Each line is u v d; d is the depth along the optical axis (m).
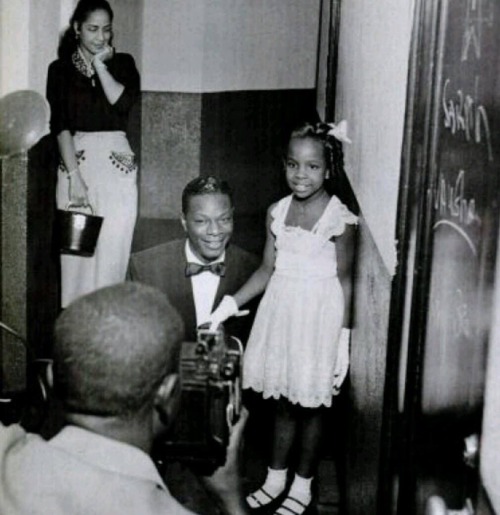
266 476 3.05
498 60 1.16
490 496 1.22
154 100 5.11
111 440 1.30
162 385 1.36
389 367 1.83
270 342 2.82
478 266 1.25
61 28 3.65
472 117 1.29
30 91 2.32
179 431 1.54
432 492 1.51
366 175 2.57
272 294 2.87
